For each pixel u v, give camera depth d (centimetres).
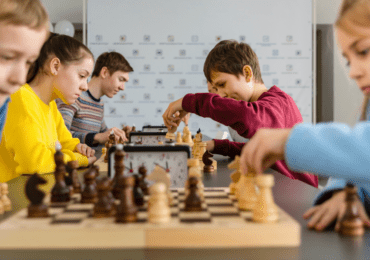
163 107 517
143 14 505
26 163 158
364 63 72
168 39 509
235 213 79
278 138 73
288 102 191
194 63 513
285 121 184
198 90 516
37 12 83
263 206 70
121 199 71
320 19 545
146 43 508
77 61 189
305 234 72
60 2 546
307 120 519
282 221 70
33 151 159
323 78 549
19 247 65
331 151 66
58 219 74
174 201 94
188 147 126
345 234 71
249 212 79
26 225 68
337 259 59
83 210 83
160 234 65
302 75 515
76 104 326
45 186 127
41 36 85
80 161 183
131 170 125
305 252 62
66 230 65
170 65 512
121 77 366
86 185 92
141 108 516
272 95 191
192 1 505
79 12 549
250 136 165
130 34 506
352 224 71
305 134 69
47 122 191
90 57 198
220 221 71
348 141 65
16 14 77
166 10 505
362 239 68
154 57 511
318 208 82
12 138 161
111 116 516
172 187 126
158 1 504
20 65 83
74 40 194
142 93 515
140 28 506
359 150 64
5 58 80
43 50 184
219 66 193
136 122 518
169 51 510
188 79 515
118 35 505
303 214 87
